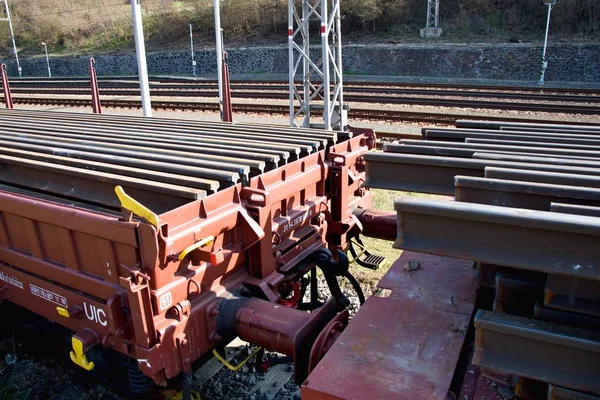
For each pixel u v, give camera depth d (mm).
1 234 4133
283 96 19062
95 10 45781
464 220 2555
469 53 28000
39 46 45656
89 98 21438
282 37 36188
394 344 2947
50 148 4781
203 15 38875
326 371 2756
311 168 4641
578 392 2379
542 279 2820
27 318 5246
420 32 31656
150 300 3076
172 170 3926
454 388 2877
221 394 4254
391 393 2572
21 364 4754
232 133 5676
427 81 26484
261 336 3486
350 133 5652
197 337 3471
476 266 3383
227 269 3684
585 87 23125
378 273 6332
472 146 4262
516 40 28656
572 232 2264
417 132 12742
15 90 24641
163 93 21234
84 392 4340
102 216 3193
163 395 3930
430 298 3428
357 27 34812
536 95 17141
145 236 2969
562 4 29516
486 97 17859
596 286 2416
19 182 4508
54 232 3617
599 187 3008
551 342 2363
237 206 3684
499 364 2531
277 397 4227
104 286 3373
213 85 22984
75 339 3516
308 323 3377
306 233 4574
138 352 3168
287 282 4391
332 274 4797
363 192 5699
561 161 3600
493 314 2592
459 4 33406
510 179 3250
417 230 2725
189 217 3256
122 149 4762
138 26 9961
